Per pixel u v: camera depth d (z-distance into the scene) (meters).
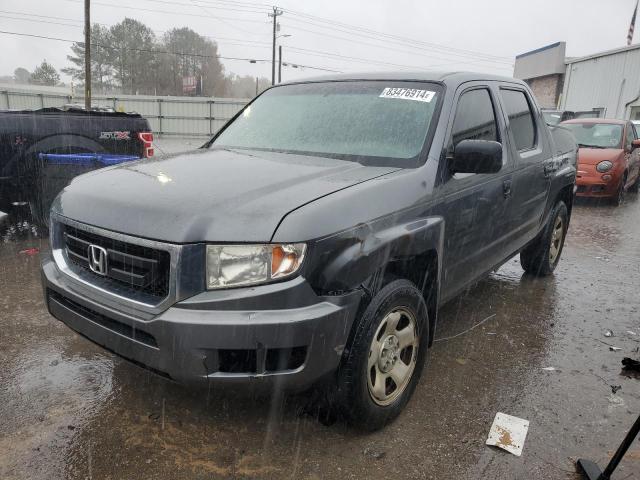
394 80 3.66
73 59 70.81
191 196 2.48
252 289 2.24
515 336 4.10
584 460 2.58
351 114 3.50
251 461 2.54
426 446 2.71
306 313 2.27
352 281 2.40
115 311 2.40
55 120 6.35
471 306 4.71
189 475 2.44
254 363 2.29
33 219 6.74
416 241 2.76
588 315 4.59
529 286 5.33
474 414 3.01
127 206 2.50
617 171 10.32
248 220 2.29
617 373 3.56
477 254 3.64
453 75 3.62
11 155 6.17
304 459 2.57
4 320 4.09
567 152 5.43
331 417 2.78
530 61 39.84
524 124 4.50
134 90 71.31
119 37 69.81
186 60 74.94
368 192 2.60
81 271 2.71
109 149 6.72
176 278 2.25
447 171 3.13
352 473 2.49
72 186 3.00
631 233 8.10
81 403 2.99
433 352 3.77
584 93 30.14
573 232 8.13
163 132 38.41
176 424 2.81
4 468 2.46
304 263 2.28
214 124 38.72
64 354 3.56
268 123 3.80
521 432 2.84
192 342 2.21
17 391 3.10
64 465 2.49
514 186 4.01
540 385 3.36
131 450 2.60
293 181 2.67
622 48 26.09
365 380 2.58
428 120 3.24
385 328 2.70
